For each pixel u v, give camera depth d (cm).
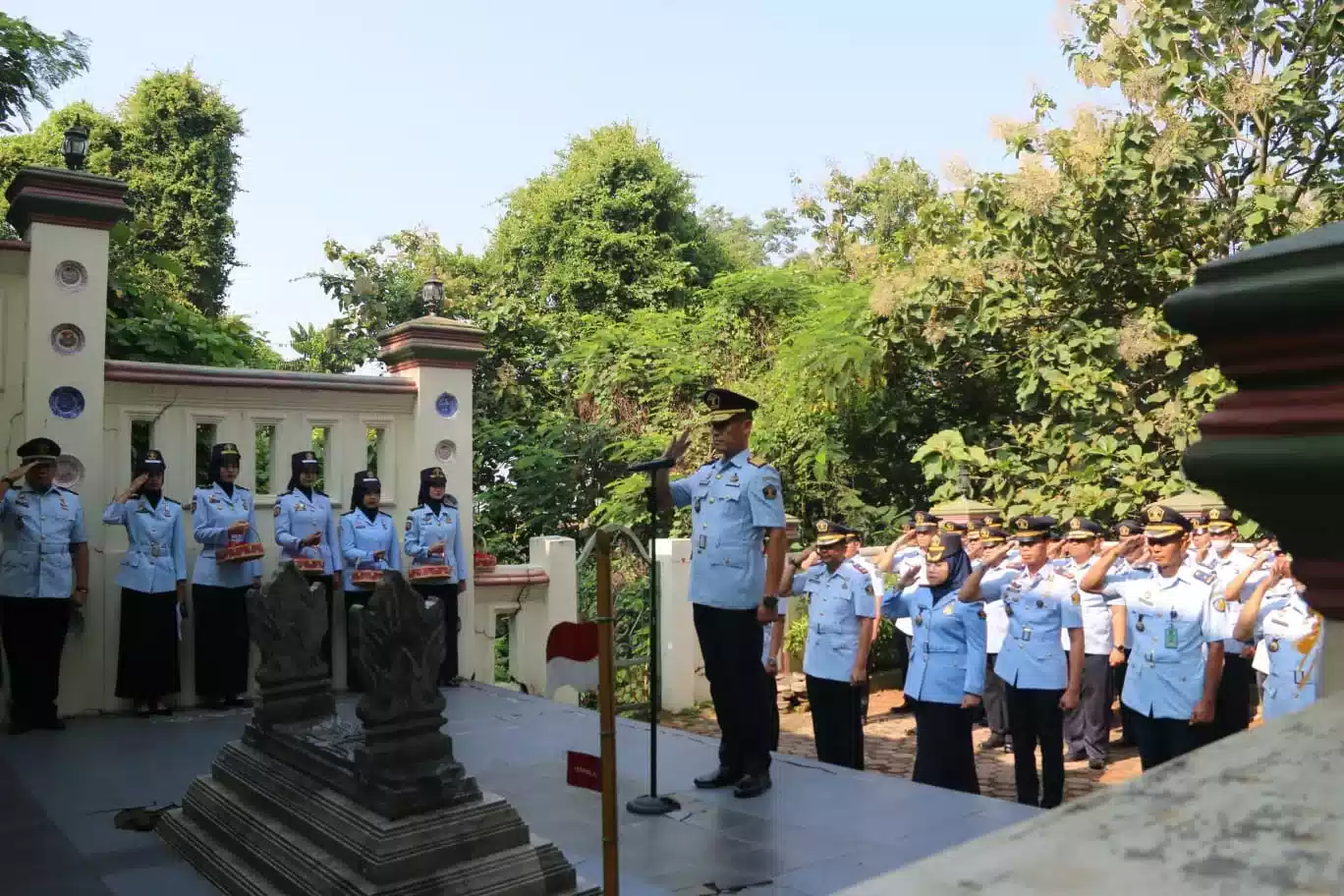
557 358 1606
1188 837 59
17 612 673
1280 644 603
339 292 1558
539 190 2234
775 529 511
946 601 605
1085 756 854
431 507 841
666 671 998
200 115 2283
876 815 472
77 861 423
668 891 379
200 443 980
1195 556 761
